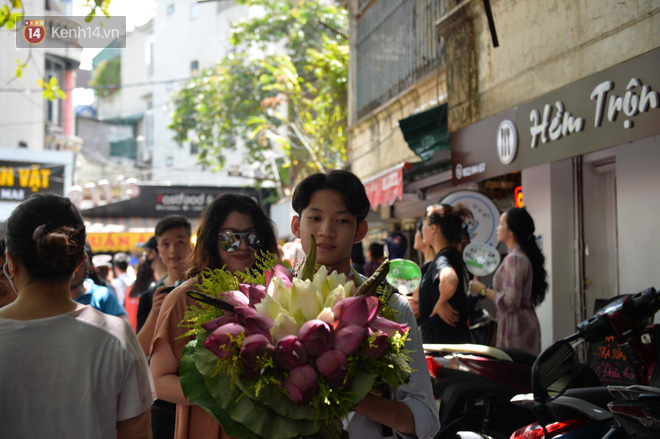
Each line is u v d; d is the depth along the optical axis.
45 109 30.83
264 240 3.27
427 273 5.40
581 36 5.79
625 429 2.84
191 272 3.24
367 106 13.04
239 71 23.78
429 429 2.38
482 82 7.41
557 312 7.13
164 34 45.66
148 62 48.12
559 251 7.18
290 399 2.00
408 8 11.09
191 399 2.12
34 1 27.02
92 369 2.34
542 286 5.73
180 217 5.06
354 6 13.69
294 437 1.99
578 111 5.58
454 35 7.99
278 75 18.16
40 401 2.28
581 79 5.68
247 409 2.03
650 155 5.89
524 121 6.35
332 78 15.81
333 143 16.28
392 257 9.43
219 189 24.58
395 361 2.11
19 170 21.92
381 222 14.03
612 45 5.40
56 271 2.36
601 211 7.17
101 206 23.58
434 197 10.76
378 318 2.11
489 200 7.00
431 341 5.25
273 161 22.25
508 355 4.38
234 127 24.14
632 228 6.11
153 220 23.94
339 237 2.55
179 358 2.72
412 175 10.32
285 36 23.28
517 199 8.40
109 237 20.27
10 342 2.29
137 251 20.62
